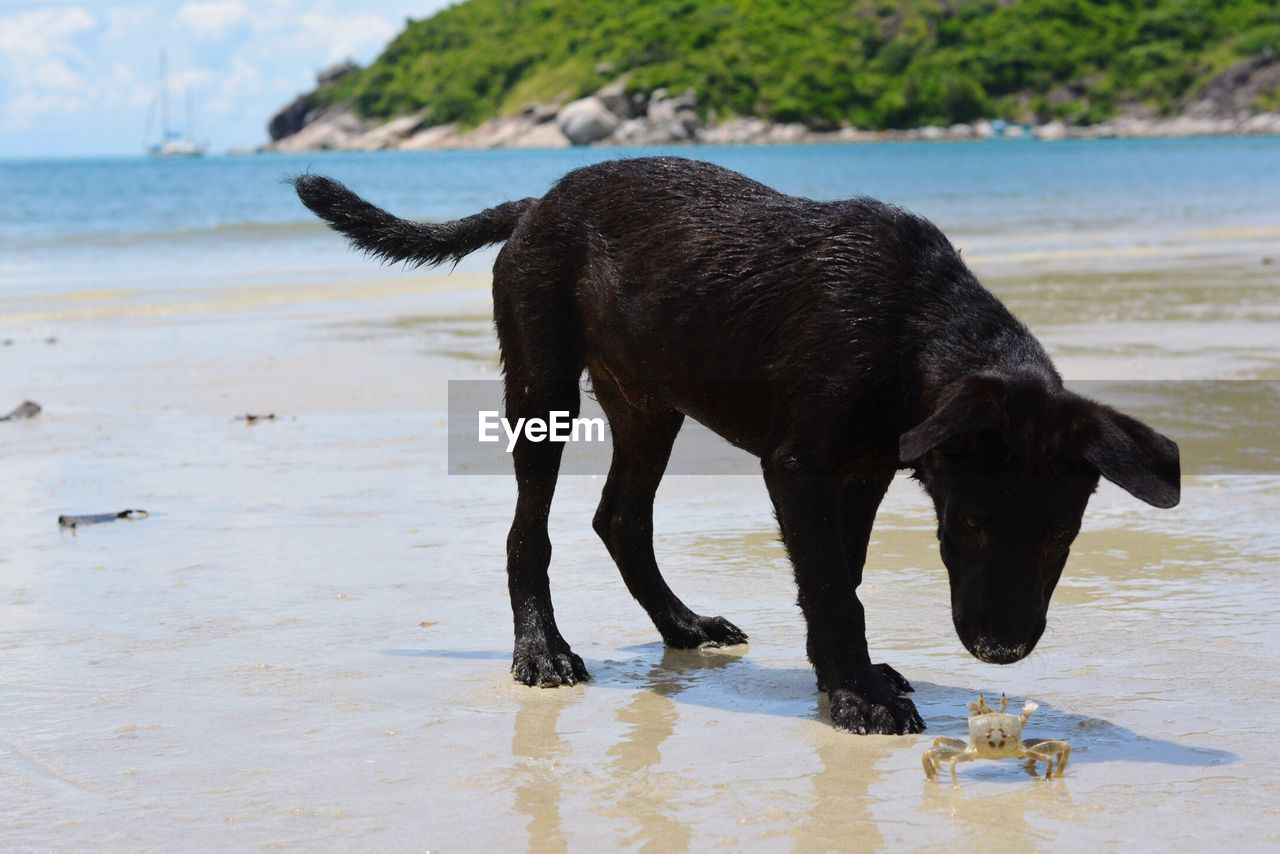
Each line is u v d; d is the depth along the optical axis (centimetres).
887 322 167
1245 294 485
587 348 191
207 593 206
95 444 292
